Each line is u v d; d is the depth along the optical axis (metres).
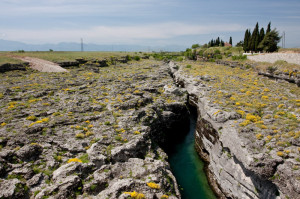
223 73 71.75
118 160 24.58
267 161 21.11
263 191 21.44
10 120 29.08
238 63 82.94
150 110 40.66
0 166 18.94
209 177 32.69
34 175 19.59
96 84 55.66
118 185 18.94
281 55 60.62
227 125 30.45
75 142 25.59
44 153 22.89
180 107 50.41
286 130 26.70
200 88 53.81
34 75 60.56
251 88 49.31
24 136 24.67
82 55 113.56
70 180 18.64
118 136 28.69
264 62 67.62
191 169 35.56
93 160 22.19
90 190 19.08
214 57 124.00
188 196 28.91
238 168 25.05
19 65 66.69
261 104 36.94
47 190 17.61
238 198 24.88
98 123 32.12
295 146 23.08
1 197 16.34
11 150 21.56
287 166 20.27
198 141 41.97
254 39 100.62
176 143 46.06
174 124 48.69
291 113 31.98
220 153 29.91
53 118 31.38
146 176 21.95
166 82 64.44
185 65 101.94
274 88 48.12
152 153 29.12
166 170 26.95
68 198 17.75
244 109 35.09
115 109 38.25
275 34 84.94
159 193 19.98
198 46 194.75
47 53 114.81
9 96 39.41
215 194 29.38
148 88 54.09
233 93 45.53
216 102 39.66
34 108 34.69
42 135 26.03
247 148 23.62
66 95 43.53
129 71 82.12
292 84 49.22
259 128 27.97
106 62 102.25
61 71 69.56
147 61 131.25
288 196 18.81
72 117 32.38
